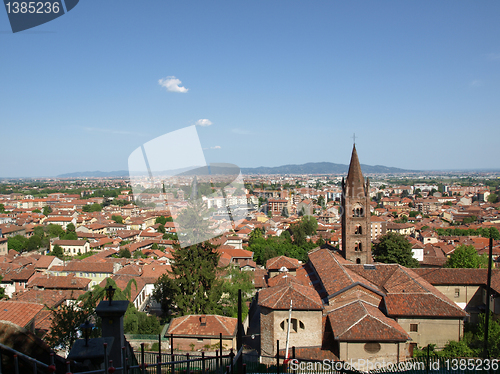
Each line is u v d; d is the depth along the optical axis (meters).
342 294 38.81
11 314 22.30
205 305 44.31
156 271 75.19
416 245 85.31
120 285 63.97
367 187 53.72
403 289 39.28
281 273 51.62
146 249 112.75
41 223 166.25
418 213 193.50
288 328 32.75
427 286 42.12
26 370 9.06
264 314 35.47
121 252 107.75
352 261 54.25
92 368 10.78
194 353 32.84
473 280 48.00
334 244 113.25
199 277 45.28
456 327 35.31
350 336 31.53
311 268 54.81
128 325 39.09
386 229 135.12
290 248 100.06
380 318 33.91
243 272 55.31
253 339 39.88
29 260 95.50
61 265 91.31
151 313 61.34
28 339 10.50
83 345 11.28
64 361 10.73
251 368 30.72
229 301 51.88
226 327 37.16
